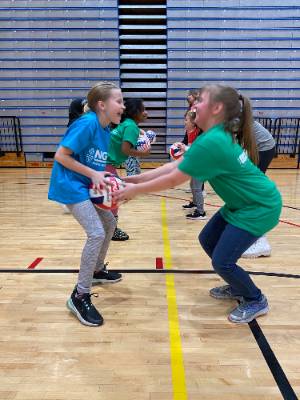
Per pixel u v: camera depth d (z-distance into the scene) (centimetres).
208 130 207
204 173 198
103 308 250
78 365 191
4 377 182
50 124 938
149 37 912
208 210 518
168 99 934
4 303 256
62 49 909
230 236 217
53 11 894
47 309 249
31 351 203
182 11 896
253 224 214
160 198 602
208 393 171
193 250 361
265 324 232
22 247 368
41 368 189
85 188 231
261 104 927
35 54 911
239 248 218
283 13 885
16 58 913
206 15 895
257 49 904
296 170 887
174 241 388
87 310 231
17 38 905
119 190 211
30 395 170
